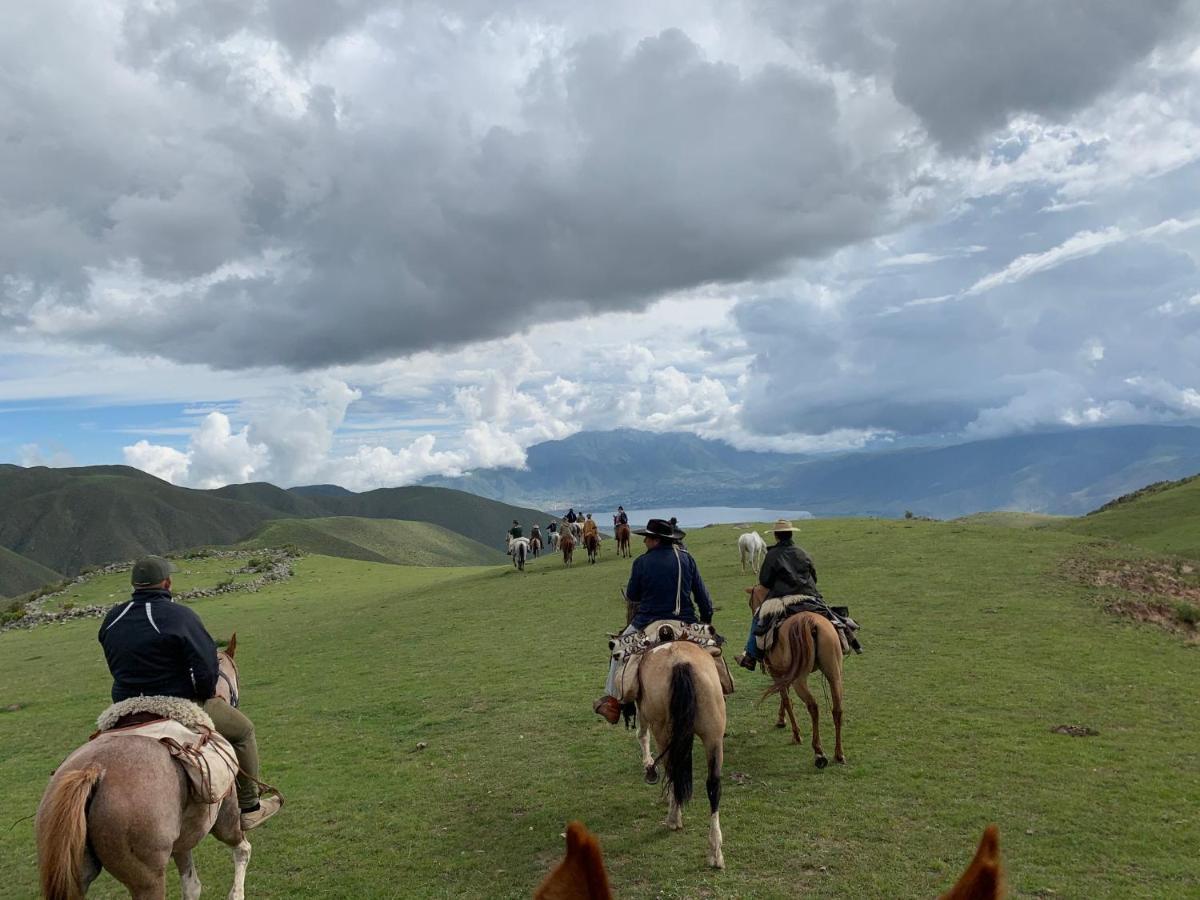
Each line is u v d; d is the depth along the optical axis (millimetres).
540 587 34250
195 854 9469
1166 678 14711
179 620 6473
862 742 11641
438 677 19203
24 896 8969
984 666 15750
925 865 7691
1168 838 8164
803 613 10781
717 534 45438
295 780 12203
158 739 5785
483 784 11141
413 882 8203
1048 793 9430
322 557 71562
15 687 25641
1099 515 53531
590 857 1315
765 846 8273
